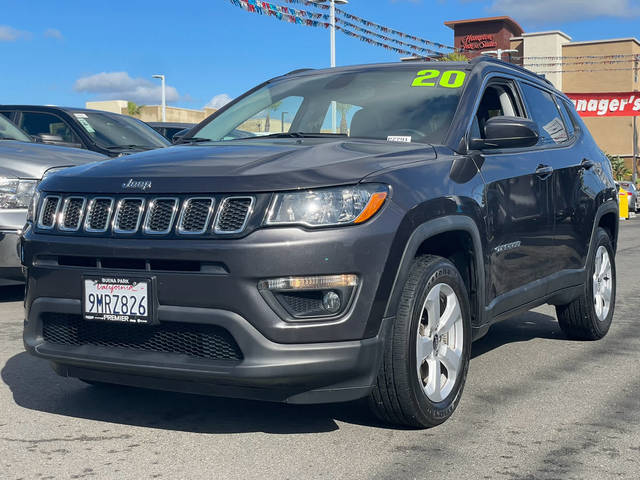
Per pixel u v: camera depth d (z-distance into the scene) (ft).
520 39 213.46
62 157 22.04
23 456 10.67
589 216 17.65
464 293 12.46
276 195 10.39
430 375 11.87
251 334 10.28
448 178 12.30
